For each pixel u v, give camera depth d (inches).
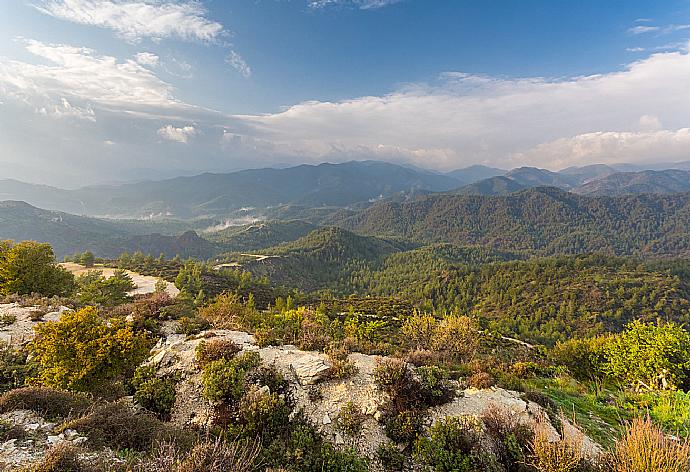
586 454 395.2
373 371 546.9
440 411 480.4
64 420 350.3
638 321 773.9
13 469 260.5
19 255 1189.7
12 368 512.1
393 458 410.9
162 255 4178.2
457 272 5787.4
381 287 6363.2
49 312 834.2
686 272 5187.0
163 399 481.7
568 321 3932.1
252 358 548.7
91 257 3715.6
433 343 1101.1
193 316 842.2
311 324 970.7
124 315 837.8
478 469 383.6
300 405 487.8
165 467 278.5
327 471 370.0
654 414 531.5
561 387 674.8
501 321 4037.9
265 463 372.8
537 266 5319.9
